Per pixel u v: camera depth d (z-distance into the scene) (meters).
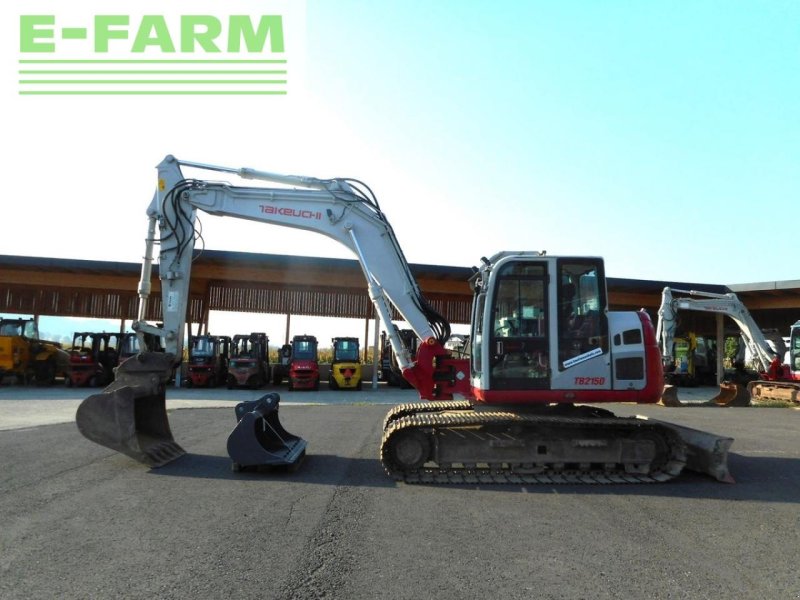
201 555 4.68
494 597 3.99
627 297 28.92
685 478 7.75
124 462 8.18
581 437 7.70
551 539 5.20
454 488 7.09
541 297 7.92
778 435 11.97
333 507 6.13
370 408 16.81
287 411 15.84
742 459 9.16
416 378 8.73
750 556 4.82
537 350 7.83
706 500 6.62
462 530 5.44
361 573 4.37
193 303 30.58
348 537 5.18
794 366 22.12
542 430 7.75
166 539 5.04
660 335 21.92
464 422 7.43
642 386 7.77
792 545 5.09
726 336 35.56
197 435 10.84
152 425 8.88
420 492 6.87
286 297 30.81
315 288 30.39
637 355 7.82
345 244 9.09
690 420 14.94
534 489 7.10
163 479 7.25
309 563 4.54
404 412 9.06
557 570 4.48
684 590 4.14
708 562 4.68
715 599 4.00
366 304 31.27
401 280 9.05
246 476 7.50
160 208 8.96
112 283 26.91
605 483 7.35
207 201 9.04
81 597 3.89
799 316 32.53
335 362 26.05
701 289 27.47
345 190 9.14
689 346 31.59
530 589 4.12
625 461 7.65
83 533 5.18
